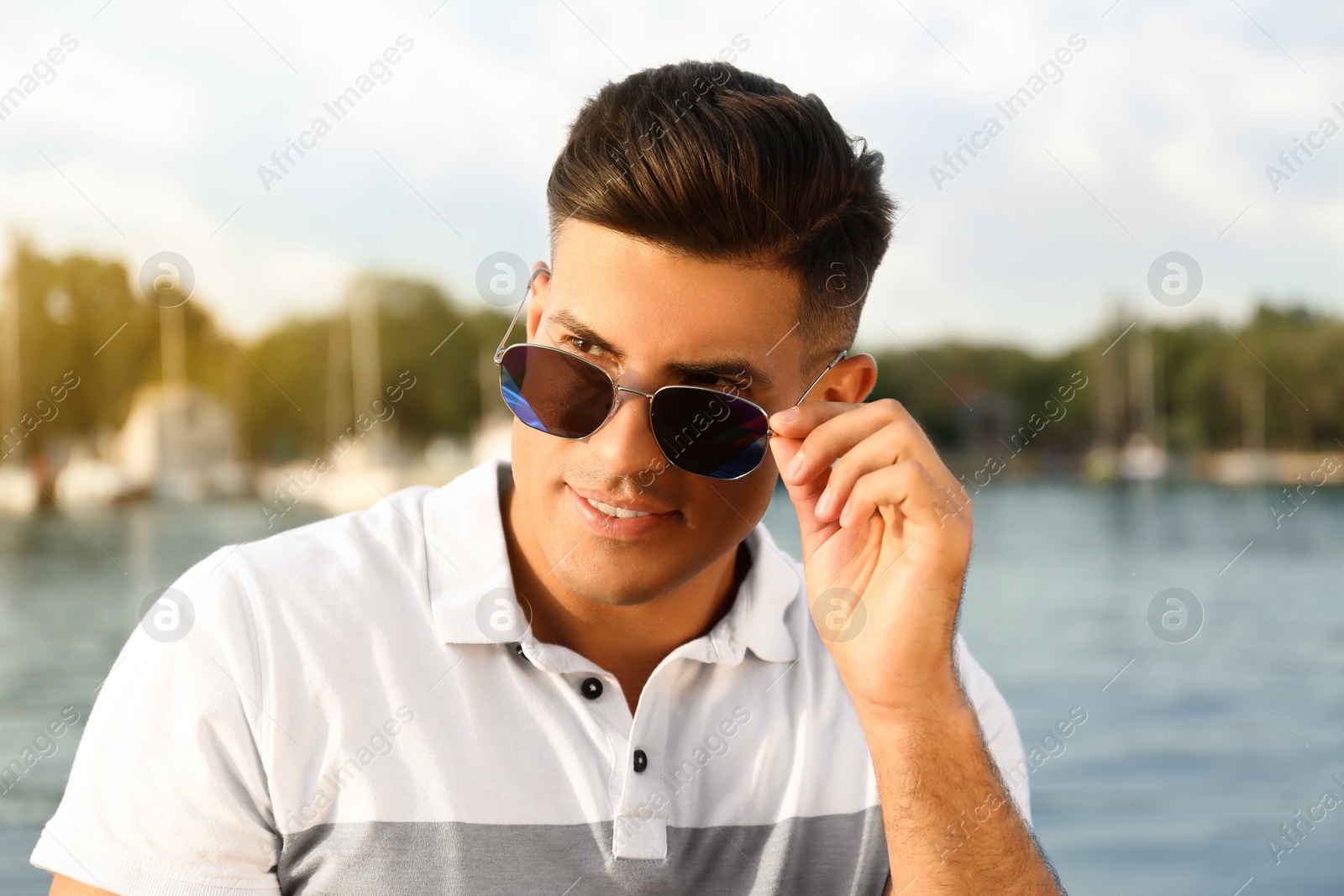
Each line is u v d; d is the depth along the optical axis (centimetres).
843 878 169
